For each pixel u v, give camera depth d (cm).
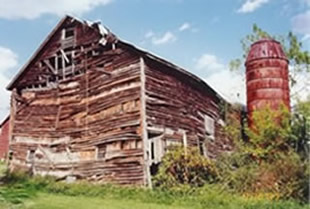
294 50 2941
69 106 2217
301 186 1641
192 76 2166
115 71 2022
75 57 2253
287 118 2050
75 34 2278
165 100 2003
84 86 2167
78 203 1479
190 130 2131
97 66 2125
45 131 2284
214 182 1791
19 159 2369
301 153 1875
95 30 2169
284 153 1886
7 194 1614
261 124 2114
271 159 1938
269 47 2430
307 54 2912
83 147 2080
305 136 1994
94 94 2103
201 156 1908
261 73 2395
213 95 2461
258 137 2080
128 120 1903
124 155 1880
